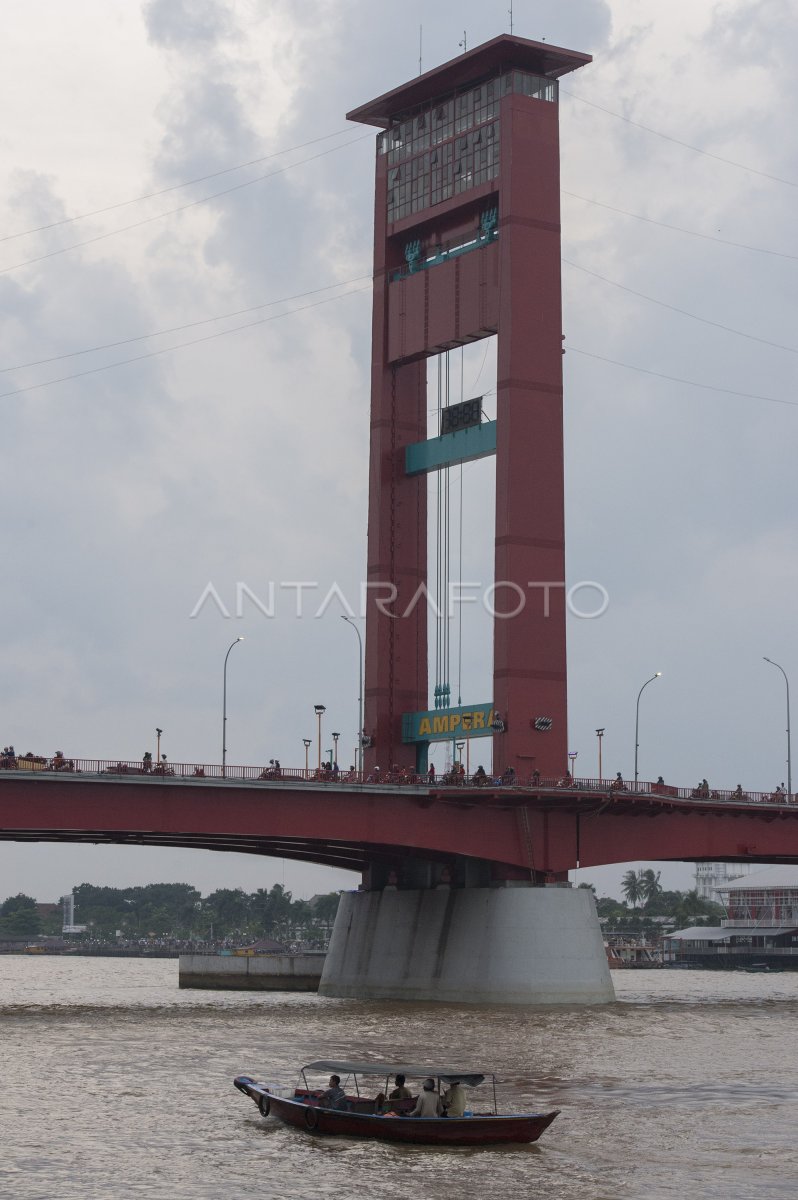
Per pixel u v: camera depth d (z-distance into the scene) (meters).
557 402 118.56
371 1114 55.41
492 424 119.94
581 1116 60.72
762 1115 61.22
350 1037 85.44
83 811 101.50
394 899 124.25
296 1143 55.03
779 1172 51.47
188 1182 49.47
